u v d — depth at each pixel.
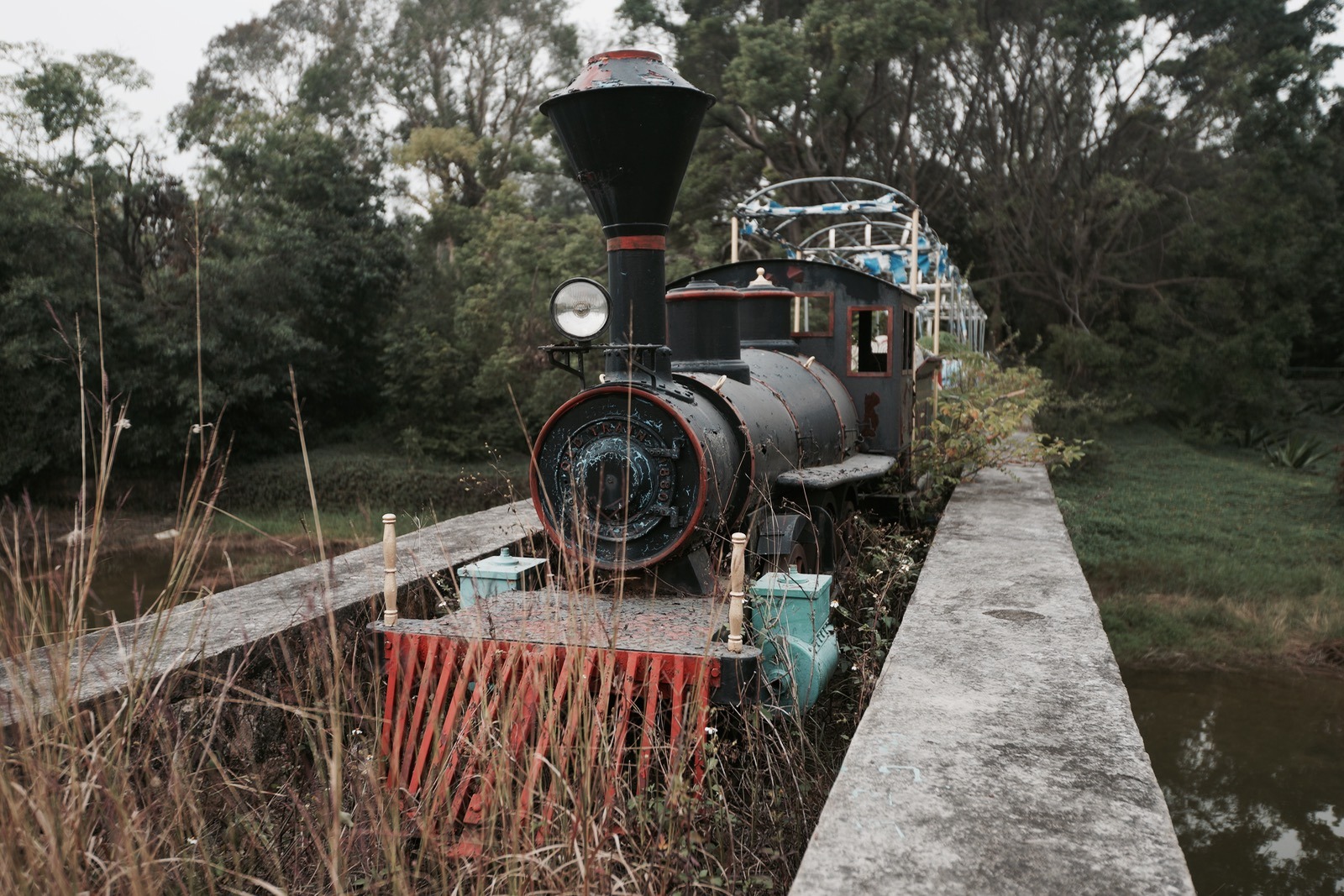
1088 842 2.27
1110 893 2.05
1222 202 27.03
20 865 2.12
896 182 27.30
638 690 3.49
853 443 6.77
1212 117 28.86
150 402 20.11
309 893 2.65
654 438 4.30
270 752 3.55
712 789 3.12
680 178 4.41
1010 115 29.20
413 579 4.96
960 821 2.37
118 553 16.19
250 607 4.53
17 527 2.40
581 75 4.35
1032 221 28.98
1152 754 8.98
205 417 20.27
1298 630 12.12
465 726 3.22
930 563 5.27
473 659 3.44
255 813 2.83
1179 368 26.23
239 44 34.47
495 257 24.67
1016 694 3.25
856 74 23.77
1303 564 14.42
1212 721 9.73
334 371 24.48
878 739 2.86
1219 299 26.75
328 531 18.03
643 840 2.74
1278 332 26.38
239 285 20.92
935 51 23.16
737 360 5.37
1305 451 23.00
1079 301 29.45
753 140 25.25
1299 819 7.71
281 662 3.92
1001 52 28.47
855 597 5.17
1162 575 13.86
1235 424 27.34
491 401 23.42
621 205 4.37
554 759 2.82
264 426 23.23
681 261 21.27
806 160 24.25
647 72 4.22
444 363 23.02
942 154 29.38
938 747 2.81
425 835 2.63
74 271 19.48
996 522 6.55
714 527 4.39
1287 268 25.73
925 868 2.15
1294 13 30.03
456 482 21.19
